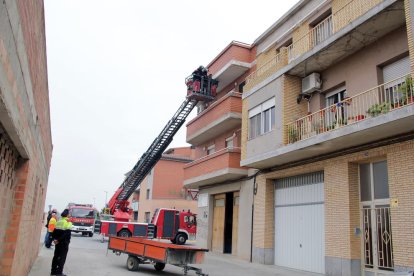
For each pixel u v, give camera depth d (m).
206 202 24.27
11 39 2.92
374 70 12.88
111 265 14.09
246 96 18.77
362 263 12.30
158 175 41.81
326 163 14.03
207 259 18.41
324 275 13.66
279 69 16.20
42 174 10.47
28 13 3.57
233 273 13.64
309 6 16.95
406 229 10.52
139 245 12.97
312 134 13.95
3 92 2.95
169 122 26.84
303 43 16.78
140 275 12.06
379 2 12.05
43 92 6.68
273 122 16.31
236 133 21.78
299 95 15.95
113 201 30.06
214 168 20.72
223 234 22.08
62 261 10.74
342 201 12.98
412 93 10.01
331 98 15.19
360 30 12.30
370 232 12.23
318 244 14.45
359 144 12.57
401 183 10.88
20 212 5.98
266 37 20.55
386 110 10.70
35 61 4.77
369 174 12.66
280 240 16.78
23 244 7.15
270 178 17.59
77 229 30.86
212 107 22.42
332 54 13.98
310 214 15.13
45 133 8.77
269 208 17.45
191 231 27.42
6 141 4.70
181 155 46.31
